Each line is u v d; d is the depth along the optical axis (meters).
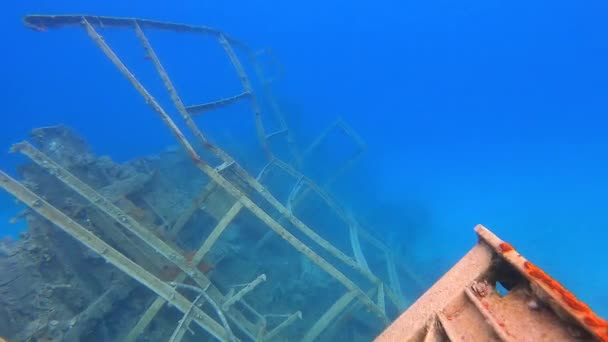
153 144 39.69
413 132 59.00
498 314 2.22
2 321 6.58
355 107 68.44
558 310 1.98
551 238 21.92
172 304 6.78
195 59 91.12
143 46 8.63
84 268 8.21
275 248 12.94
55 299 7.30
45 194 8.55
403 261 13.93
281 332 9.35
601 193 29.42
